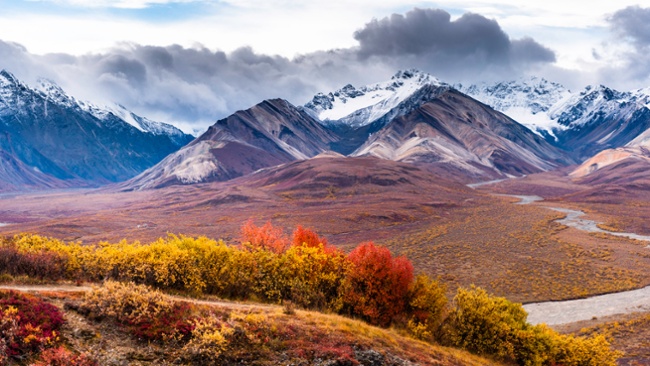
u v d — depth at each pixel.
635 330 51.25
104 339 20.03
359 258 36.25
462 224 144.88
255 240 50.41
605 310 60.97
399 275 35.06
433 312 35.31
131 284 24.31
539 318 58.06
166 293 28.72
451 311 36.47
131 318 21.47
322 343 23.89
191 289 30.34
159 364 19.67
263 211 182.25
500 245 107.94
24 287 24.28
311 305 33.50
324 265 36.84
